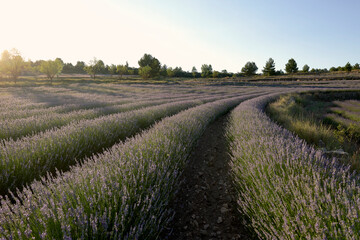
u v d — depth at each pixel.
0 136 5.27
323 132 7.34
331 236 1.63
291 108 15.48
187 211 3.33
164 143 4.03
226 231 2.87
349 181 2.33
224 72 124.12
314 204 1.91
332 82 54.38
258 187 2.70
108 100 18.97
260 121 6.31
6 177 3.00
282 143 3.71
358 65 101.06
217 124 10.62
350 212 1.71
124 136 6.50
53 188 2.20
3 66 48.12
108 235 1.93
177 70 114.44
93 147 5.10
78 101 17.77
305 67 102.44
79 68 131.62
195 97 23.36
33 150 3.79
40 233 1.70
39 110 10.62
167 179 2.99
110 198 2.17
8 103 14.80
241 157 4.00
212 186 4.19
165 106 12.20
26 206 1.88
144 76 89.38
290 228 1.90
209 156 5.98
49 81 60.38
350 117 14.73
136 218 2.09
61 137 4.60
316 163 2.90
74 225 1.78
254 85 56.69
